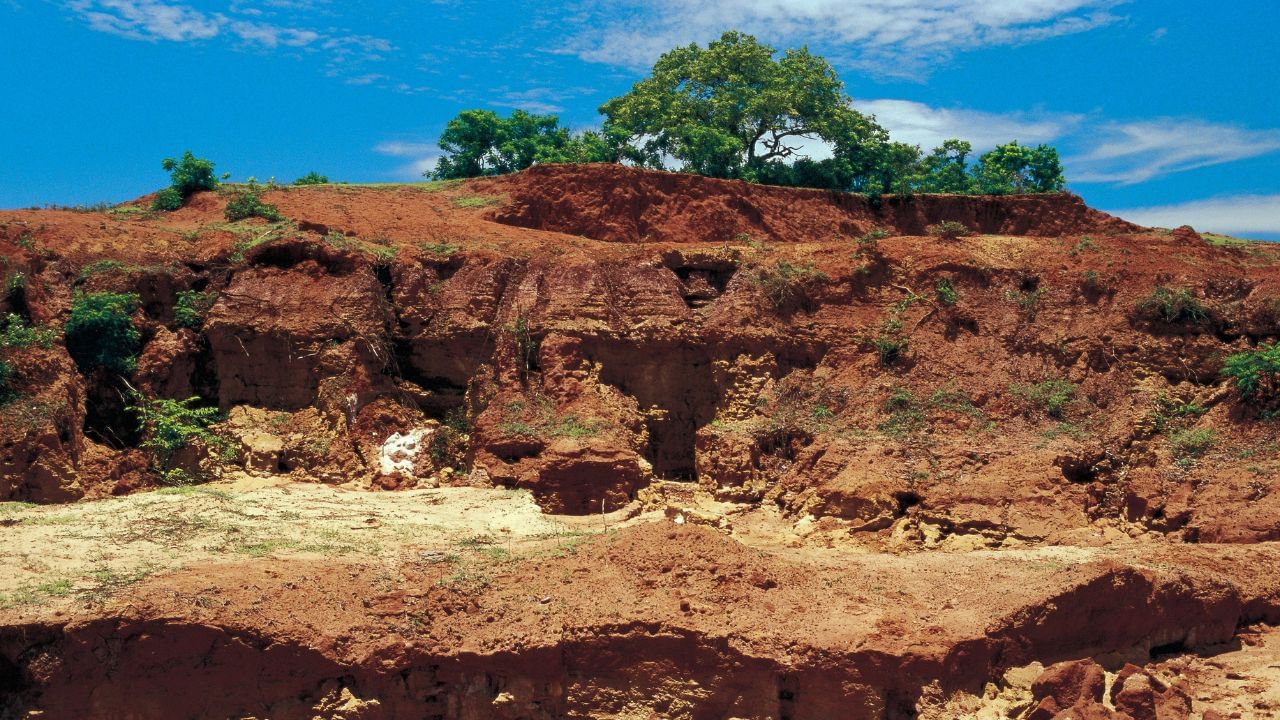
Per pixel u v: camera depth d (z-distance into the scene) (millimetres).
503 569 27953
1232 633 30219
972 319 42344
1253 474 35750
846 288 42812
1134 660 28406
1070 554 31250
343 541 29969
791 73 59312
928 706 24531
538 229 50156
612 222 50250
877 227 54969
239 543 29016
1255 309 41688
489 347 40656
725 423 39812
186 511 31172
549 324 40219
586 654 25672
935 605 27172
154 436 37875
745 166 58656
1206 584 29844
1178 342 41375
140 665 24516
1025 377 40844
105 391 38312
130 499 32750
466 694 25547
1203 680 27891
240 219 45594
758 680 25203
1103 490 36656
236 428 38750
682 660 25516
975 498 34938
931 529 34438
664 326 40844
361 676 25078
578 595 26641
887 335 41594
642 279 41812
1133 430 38688
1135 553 31469
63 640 24172
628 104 59094
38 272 39062
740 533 35156
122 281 39562
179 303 40219
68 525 29438
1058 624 27031
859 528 34844
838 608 26547
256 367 39906
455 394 40969
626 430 38500
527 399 38938
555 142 62000
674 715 25391
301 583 26484
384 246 43375
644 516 35844
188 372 39875
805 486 36938
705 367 41156
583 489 36031
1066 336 41906
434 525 32062
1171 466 37031
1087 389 40594
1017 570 29094
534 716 25672
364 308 40062
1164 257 44875
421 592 26734
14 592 25062
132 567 26719
